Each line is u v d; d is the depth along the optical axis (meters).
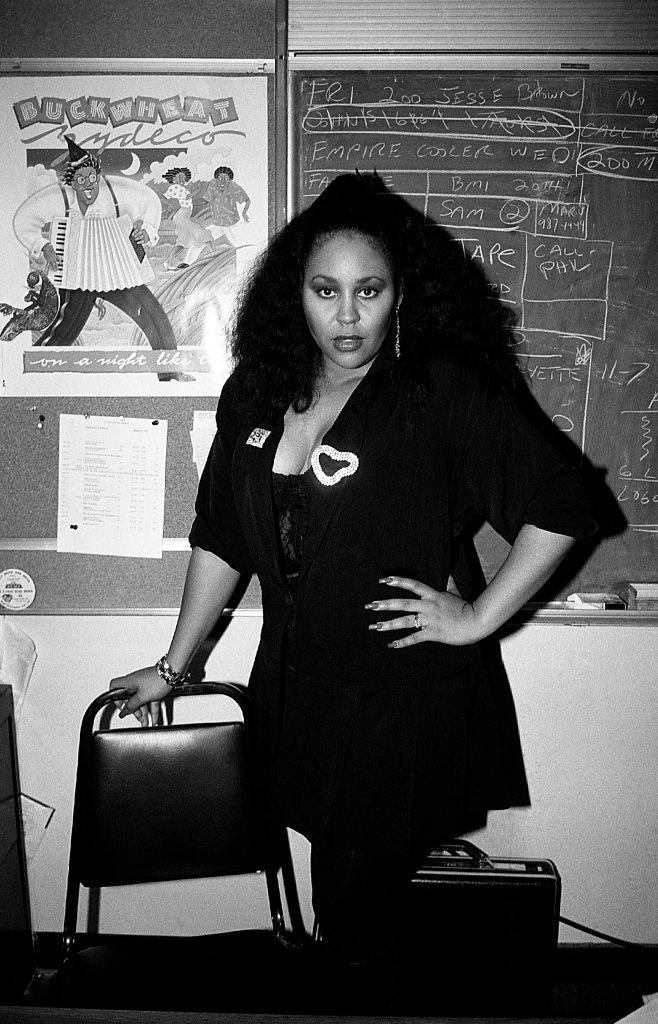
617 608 1.80
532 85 1.66
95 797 1.55
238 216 1.71
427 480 1.29
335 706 1.35
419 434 1.28
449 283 1.34
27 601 1.83
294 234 1.31
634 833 1.94
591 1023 0.91
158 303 1.73
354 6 1.64
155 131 1.68
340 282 1.21
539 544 1.28
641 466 1.78
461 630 1.30
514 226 1.70
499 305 1.72
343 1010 1.41
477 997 1.73
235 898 1.96
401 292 1.29
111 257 1.71
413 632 1.33
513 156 1.68
